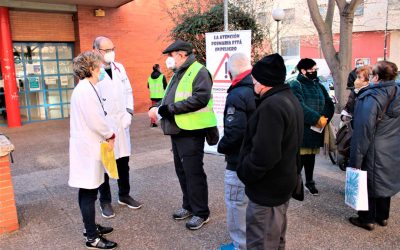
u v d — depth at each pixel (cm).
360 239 351
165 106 368
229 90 304
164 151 726
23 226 395
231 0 1014
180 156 378
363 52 2742
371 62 2719
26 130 1028
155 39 1318
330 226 379
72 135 335
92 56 330
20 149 786
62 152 750
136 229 382
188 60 372
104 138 337
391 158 353
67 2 1102
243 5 1020
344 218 397
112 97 407
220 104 638
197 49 885
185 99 362
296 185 250
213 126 377
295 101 238
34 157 711
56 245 354
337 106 793
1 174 372
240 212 300
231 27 895
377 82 357
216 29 873
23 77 1152
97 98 331
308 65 448
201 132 371
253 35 944
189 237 362
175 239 359
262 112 224
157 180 540
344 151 458
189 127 362
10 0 1030
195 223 377
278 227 244
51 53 1193
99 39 403
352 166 364
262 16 1279
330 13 822
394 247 336
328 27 816
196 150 372
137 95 1312
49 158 701
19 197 485
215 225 386
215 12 884
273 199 237
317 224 384
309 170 463
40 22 1141
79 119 329
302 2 2659
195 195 377
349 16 772
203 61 886
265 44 1047
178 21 1055
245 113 284
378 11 2625
